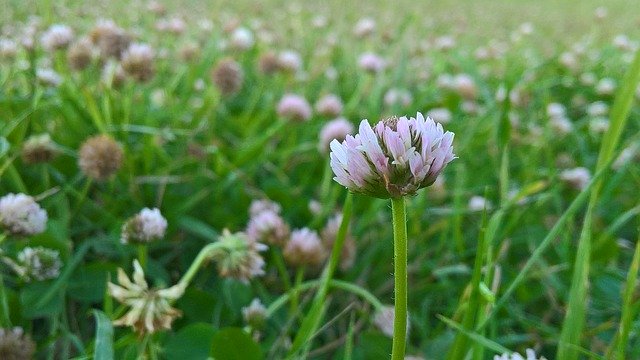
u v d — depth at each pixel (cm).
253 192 32
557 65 64
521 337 23
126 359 18
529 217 33
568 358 17
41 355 21
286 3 112
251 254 20
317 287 26
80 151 27
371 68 46
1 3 63
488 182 39
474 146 44
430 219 34
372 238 31
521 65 65
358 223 31
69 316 23
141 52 33
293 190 34
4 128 31
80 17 62
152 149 33
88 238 28
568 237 28
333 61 67
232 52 53
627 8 190
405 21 61
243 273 20
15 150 29
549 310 26
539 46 100
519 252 31
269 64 45
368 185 12
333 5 121
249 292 23
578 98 58
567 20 151
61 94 34
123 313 21
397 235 12
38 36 46
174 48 58
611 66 72
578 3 200
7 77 36
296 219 32
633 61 19
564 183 35
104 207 29
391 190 12
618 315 26
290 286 26
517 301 27
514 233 32
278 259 24
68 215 26
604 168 18
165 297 17
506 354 15
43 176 29
